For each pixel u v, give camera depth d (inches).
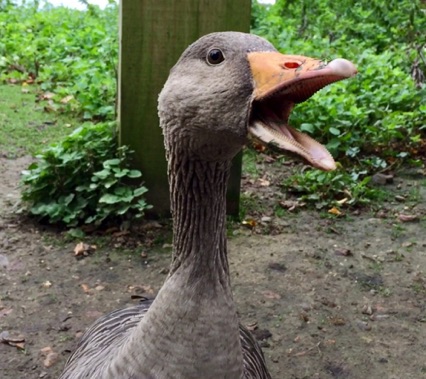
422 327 19.8
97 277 21.5
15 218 24.6
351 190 28.0
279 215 26.3
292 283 21.7
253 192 28.2
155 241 23.6
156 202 24.9
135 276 21.6
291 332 19.3
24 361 17.7
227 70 10.2
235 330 10.8
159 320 10.6
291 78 9.4
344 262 23.2
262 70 9.8
